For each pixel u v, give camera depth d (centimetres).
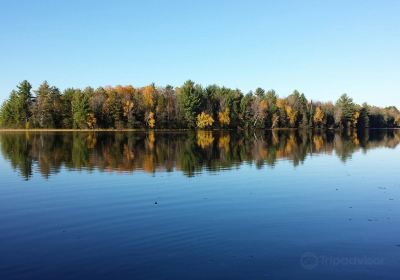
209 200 2295
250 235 1659
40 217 1966
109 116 12975
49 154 4825
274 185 2778
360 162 4156
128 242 1574
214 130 13888
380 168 3678
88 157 4491
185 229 1738
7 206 2195
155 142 7025
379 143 7319
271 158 4484
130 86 14412
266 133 12038
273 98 15888
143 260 1391
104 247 1522
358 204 2225
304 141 7769
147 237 1630
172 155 4744
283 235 1664
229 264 1359
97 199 2338
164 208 2109
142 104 13262
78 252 1473
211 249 1497
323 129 16088
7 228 1788
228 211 2042
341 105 16462
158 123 13250
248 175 3219
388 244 1565
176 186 2727
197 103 13575
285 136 10031
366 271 1315
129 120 12825
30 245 1559
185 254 1449
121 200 2302
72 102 12900
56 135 9662
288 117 15500
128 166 3734
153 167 3675
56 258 1419
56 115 13212
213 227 1762
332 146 6444
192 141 7406
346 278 1262
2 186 2761
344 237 1645
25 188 2689
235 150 5488
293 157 4616
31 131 12406
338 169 3606
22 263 1380
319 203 2238
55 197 2406
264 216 1956
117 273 1290
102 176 3164
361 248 1520
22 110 13362
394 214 2003
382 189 2645
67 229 1758
